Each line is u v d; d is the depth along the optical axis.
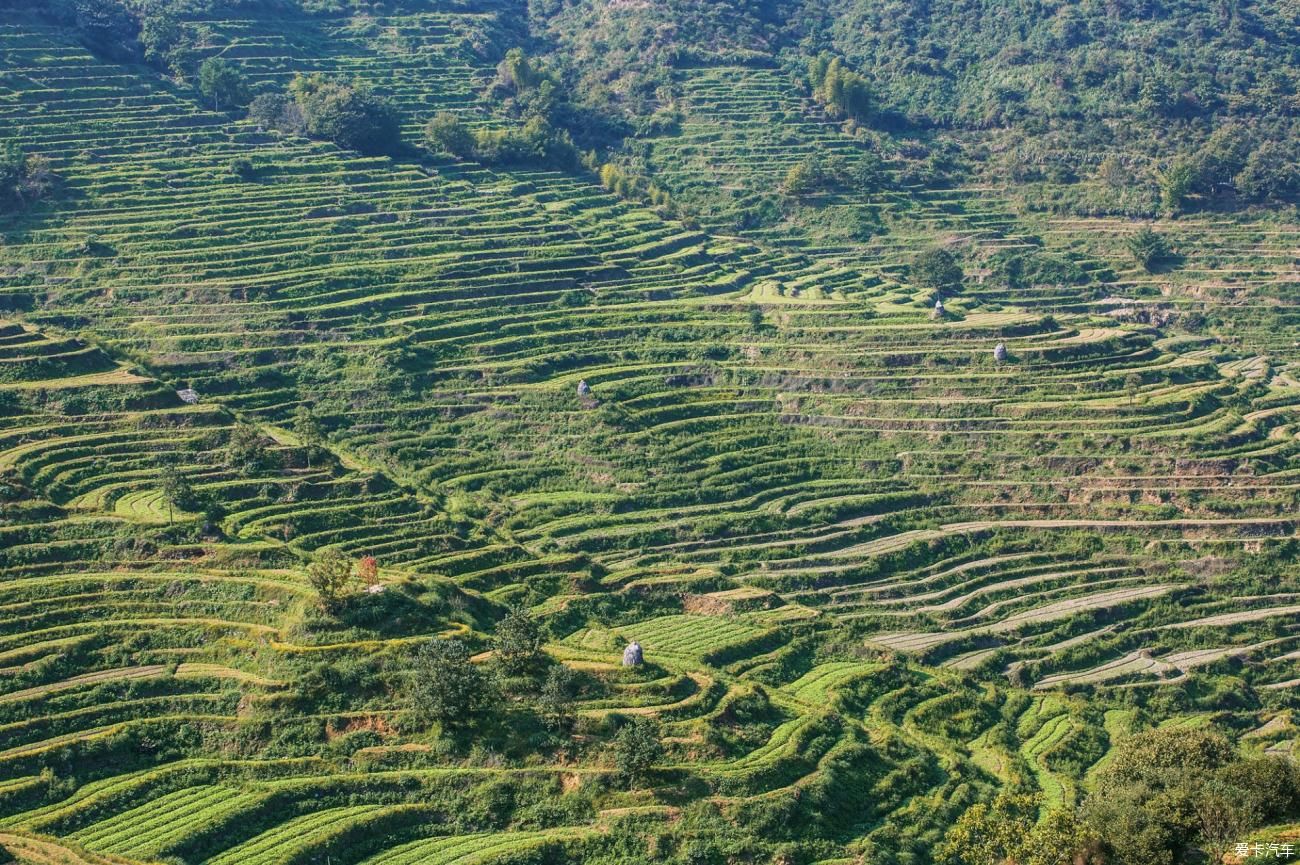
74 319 155.12
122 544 111.06
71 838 83.12
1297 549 134.50
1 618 100.19
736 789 90.62
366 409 149.12
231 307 158.88
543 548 129.25
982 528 138.50
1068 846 78.56
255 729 91.81
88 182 177.38
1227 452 145.38
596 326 168.50
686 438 148.00
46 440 127.44
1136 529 137.25
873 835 90.88
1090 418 150.75
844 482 144.00
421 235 181.50
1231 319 199.62
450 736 91.94
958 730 108.69
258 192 183.88
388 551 119.94
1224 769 83.56
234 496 123.69
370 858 84.00
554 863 84.31
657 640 113.69
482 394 152.12
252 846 83.38
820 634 118.94
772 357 163.25
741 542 134.62
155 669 97.69
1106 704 116.50
